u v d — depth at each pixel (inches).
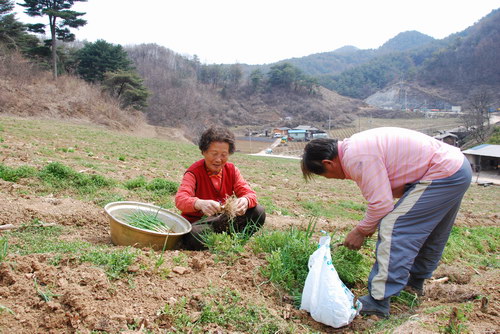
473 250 248.7
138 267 118.6
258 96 6038.4
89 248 136.9
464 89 6432.1
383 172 113.8
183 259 133.6
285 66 6466.5
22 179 256.8
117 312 97.4
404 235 112.7
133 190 287.9
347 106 6186.0
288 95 6141.7
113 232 151.9
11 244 146.5
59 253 128.0
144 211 170.4
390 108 6225.4
